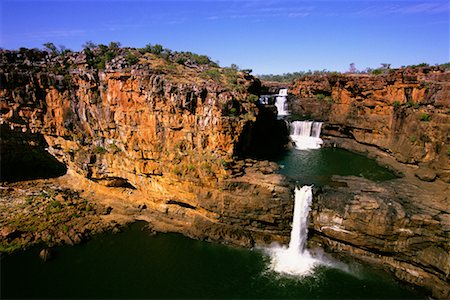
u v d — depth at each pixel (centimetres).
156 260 4006
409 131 5562
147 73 4834
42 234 4447
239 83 5934
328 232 4009
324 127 7550
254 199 4219
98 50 5722
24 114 5434
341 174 5219
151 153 4794
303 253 4153
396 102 6078
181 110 4681
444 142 4772
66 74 5409
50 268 3869
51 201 5141
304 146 7069
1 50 5553
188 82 4944
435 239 3469
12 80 5250
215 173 4438
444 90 5078
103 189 5422
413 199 4094
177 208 4797
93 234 4528
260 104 6719
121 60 5319
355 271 3803
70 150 5488
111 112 5112
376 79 6712
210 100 4641
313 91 8594
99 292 3491
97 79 5203
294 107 9006
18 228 4512
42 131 5559
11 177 5797
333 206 3997
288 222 4225
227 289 3541
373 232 3731
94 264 3938
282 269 3850
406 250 3631
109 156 5206
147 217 4916
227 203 4316
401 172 5219
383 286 3578
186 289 3541
